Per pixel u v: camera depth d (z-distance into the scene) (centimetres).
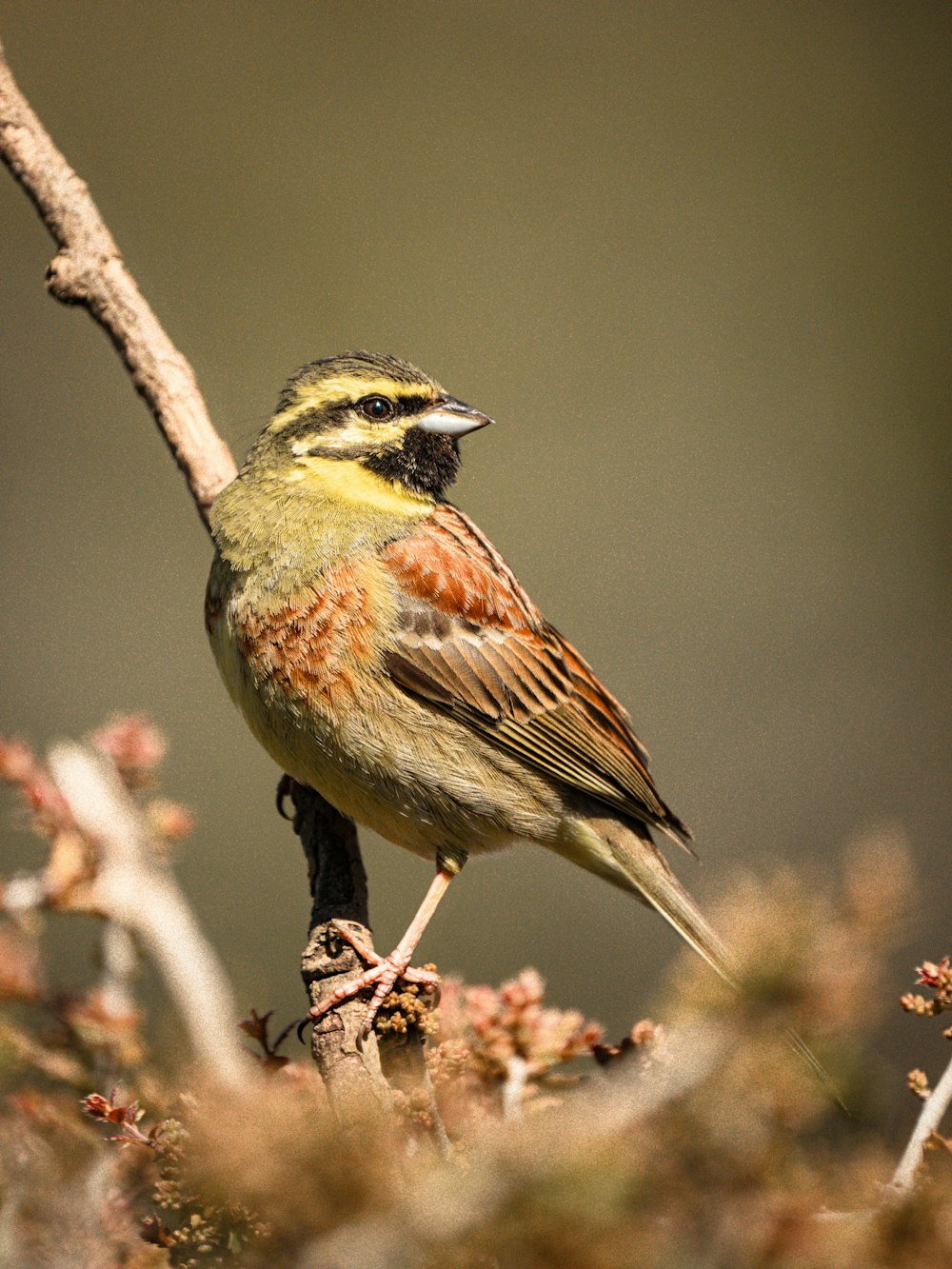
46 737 1980
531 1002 597
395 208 2322
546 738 926
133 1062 632
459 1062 614
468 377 2222
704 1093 461
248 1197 461
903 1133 611
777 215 2370
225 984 664
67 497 2102
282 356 2206
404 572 898
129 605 2061
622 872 942
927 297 2327
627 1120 453
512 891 1817
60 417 2127
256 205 2281
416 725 892
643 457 2219
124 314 963
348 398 941
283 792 978
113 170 2269
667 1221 460
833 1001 443
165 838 694
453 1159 522
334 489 925
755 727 2106
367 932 802
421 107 2384
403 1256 438
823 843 2042
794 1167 469
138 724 718
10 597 2044
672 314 2295
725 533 2186
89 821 674
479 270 2281
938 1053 1609
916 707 2128
